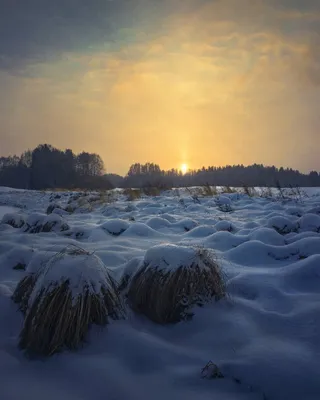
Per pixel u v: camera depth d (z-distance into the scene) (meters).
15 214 8.65
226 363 2.64
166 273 3.49
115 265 5.00
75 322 2.95
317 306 3.35
